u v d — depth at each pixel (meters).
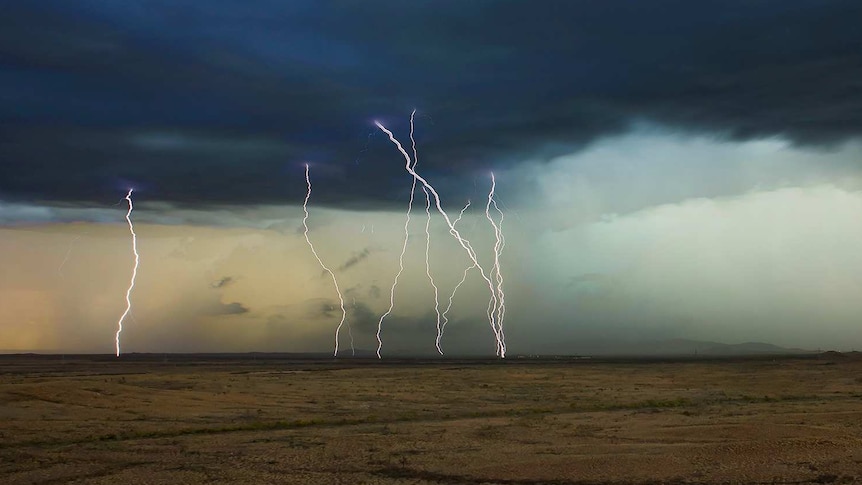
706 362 164.38
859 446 32.19
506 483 27.62
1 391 54.03
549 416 49.16
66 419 45.81
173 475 29.72
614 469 29.06
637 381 84.81
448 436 39.09
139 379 75.88
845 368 112.12
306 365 143.88
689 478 27.30
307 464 31.67
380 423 46.09
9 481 28.83
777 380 84.00
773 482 26.48
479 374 97.38
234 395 61.28
